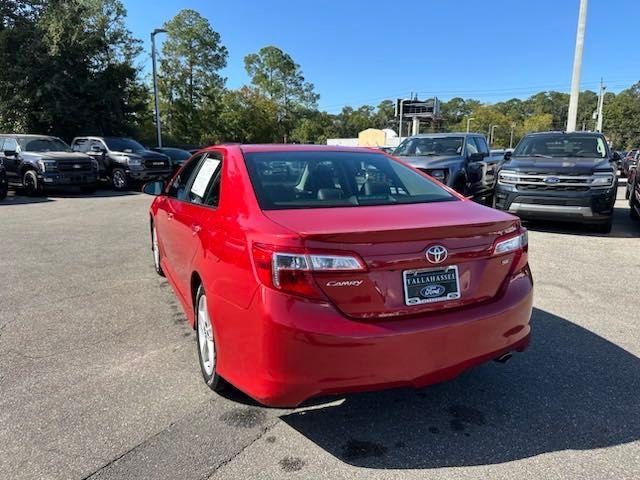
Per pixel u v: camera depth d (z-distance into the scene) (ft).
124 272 21.01
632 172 41.32
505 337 9.61
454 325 8.87
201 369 11.55
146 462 8.68
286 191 10.49
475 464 8.70
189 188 14.08
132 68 98.68
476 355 9.23
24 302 17.16
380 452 9.05
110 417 10.06
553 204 28.73
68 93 87.35
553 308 16.49
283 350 8.22
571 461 8.76
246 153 11.94
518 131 387.14
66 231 31.01
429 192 11.78
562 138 33.86
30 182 52.13
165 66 165.07
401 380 8.61
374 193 11.17
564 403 10.71
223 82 174.19
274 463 8.71
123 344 13.69
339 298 8.32
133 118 103.30
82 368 12.22
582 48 54.24
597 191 28.07
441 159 36.29
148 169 59.36
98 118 92.58
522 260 10.19
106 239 28.32
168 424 9.86
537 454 8.97
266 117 191.52
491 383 11.59
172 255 14.96
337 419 10.12
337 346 8.18
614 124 324.60
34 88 85.15
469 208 10.73
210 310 10.02
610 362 12.57
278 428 9.77
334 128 372.38
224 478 8.32
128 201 48.75
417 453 9.02
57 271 21.18
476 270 9.38
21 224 33.88
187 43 165.17
